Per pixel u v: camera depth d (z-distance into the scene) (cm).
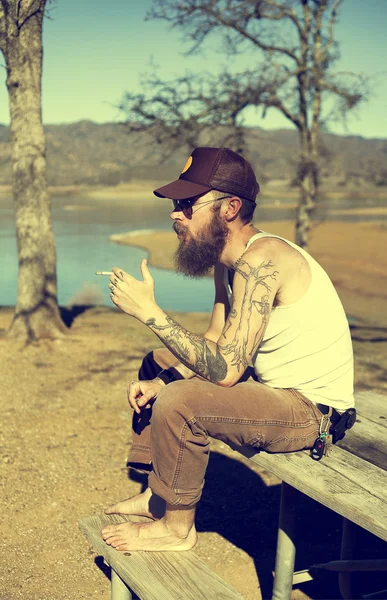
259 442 221
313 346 228
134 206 13262
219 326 259
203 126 1241
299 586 303
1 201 16188
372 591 303
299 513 380
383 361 813
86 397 578
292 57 1351
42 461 424
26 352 750
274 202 13700
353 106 1317
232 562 319
